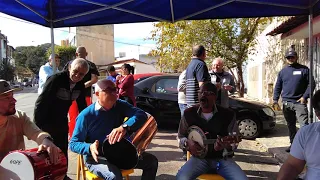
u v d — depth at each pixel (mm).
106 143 3191
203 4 4480
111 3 4492
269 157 5984
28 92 34312
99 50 45500
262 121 7316
